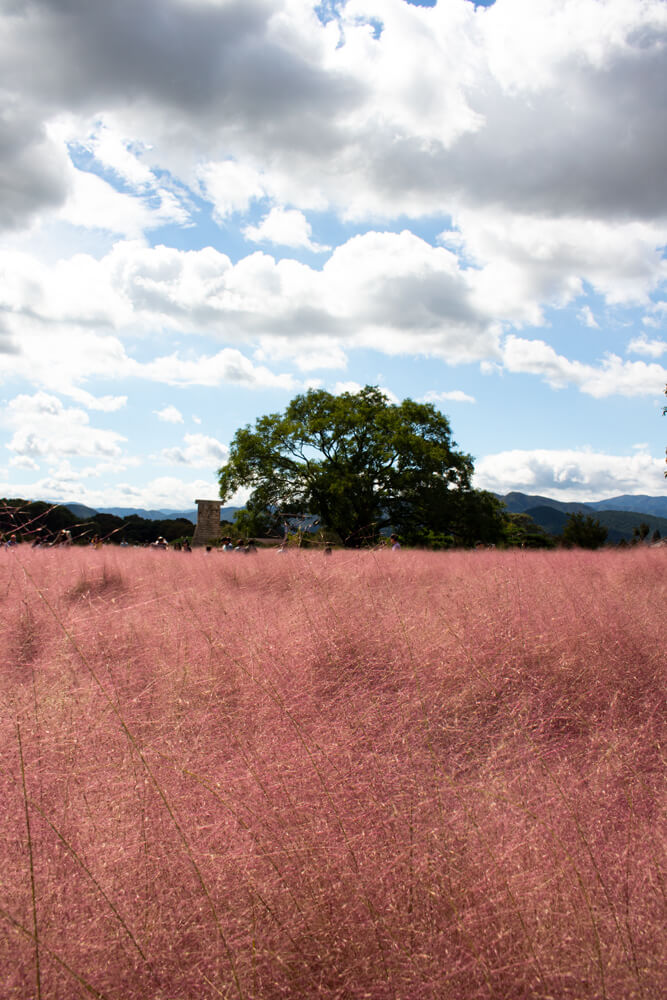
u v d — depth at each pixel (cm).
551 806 210
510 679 339
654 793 221
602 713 301
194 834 190
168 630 438
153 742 257
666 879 172
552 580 602
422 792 219
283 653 386
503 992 140
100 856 180
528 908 160
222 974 145
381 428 3984
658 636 402
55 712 283
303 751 247
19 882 169
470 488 4019
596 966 143
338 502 3716
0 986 141
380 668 368
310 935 153
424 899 164
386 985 142
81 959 146
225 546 1591
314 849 181
